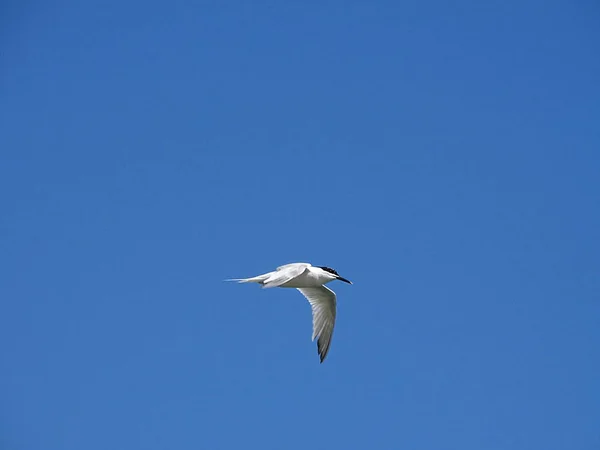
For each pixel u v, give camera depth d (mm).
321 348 18984
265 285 15695
